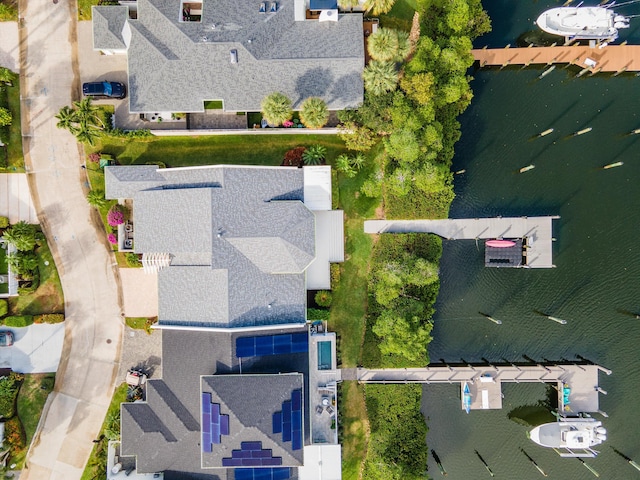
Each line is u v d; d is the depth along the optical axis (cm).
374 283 4225
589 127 4447
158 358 4253
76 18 4150
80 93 4178
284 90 3894
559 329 4481
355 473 4338
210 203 3716
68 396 4272
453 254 4419
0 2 4141
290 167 3947
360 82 3906
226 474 3781
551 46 4359
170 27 3841
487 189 4425
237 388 3688
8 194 4203
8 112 4041
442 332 4469
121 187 3906
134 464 4184
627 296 4459
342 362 4297
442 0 3984
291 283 3925
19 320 4150
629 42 4406
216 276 3781
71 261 4238
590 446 4331
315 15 4134
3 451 4131
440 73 3853
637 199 4447
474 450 4491
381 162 4219
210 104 4038
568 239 4459
